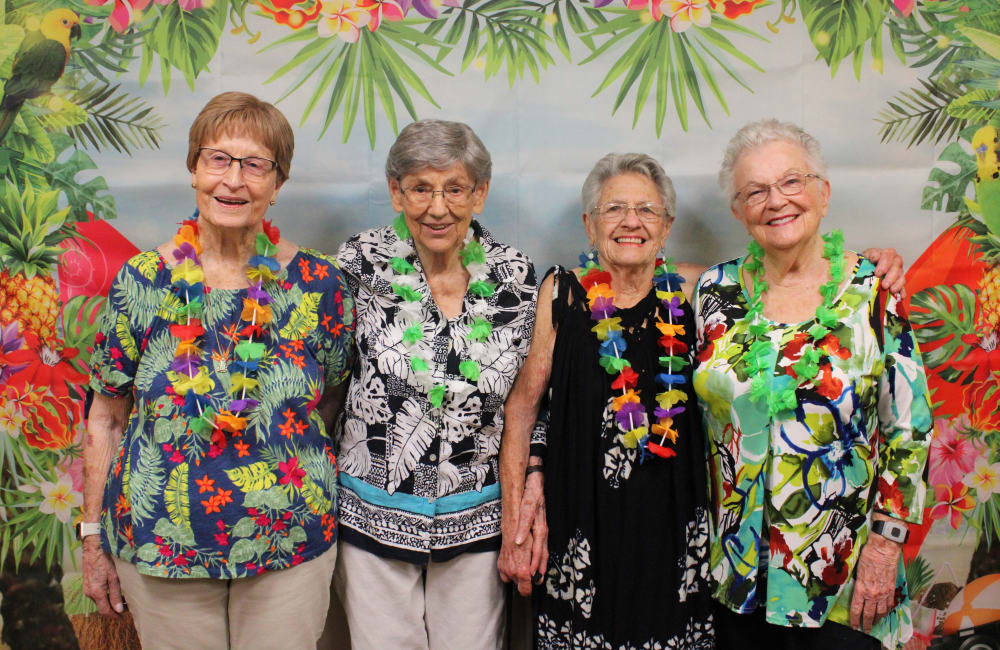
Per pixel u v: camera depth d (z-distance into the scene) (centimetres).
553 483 150
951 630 185
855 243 184
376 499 144
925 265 184
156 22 176
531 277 153
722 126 182
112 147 177
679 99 181
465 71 180
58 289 176
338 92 179
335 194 181
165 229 179
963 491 184
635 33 180
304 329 140
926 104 182
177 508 130
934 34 181
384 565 146
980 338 184
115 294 133
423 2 178
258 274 138
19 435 176
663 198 150
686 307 156
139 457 132
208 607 137
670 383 147
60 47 174
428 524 143
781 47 181
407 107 180
